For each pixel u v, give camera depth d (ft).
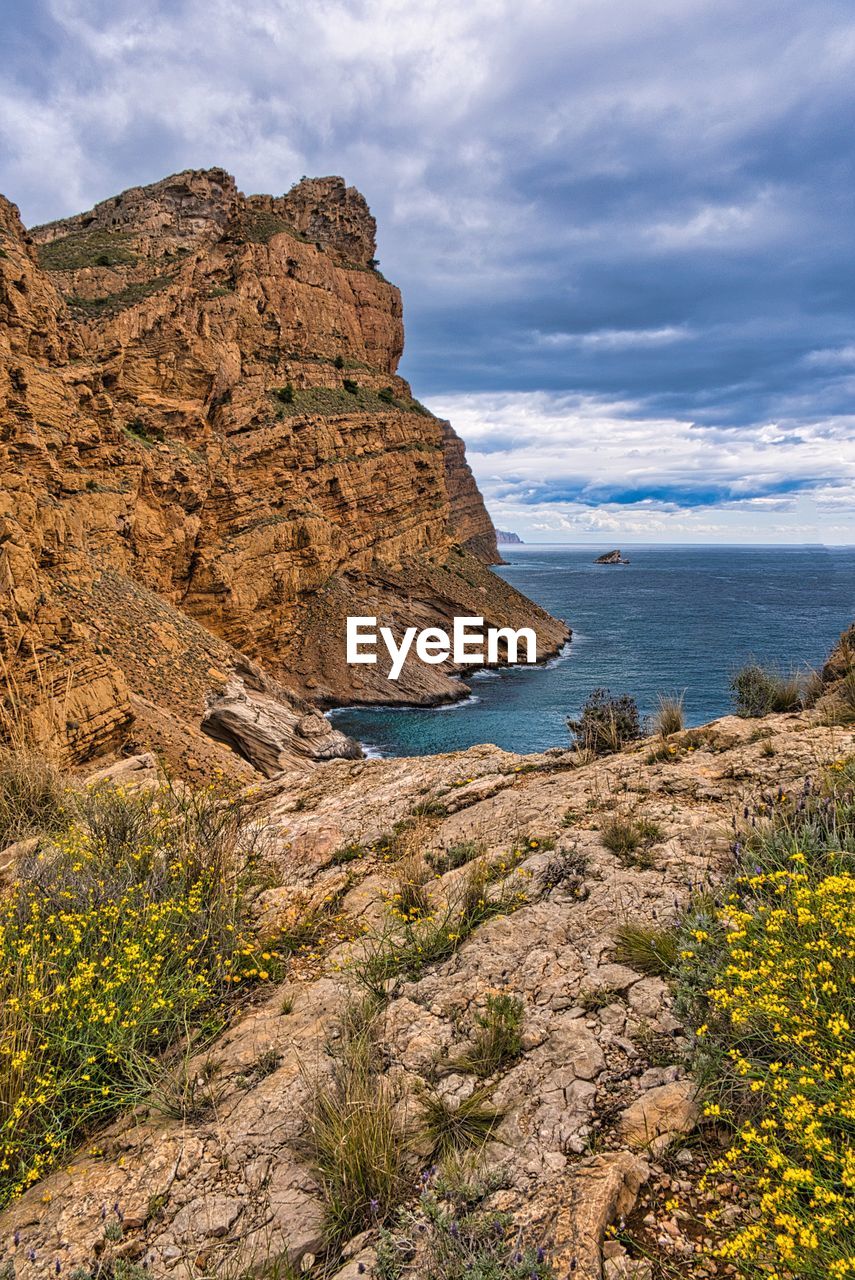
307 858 21.40
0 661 49.88
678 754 22.39
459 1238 7.80
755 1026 9.53
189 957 15.33
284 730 83.92
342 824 23.58
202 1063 12.41
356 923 16.88
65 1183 10.02
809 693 28.81
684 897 13.82
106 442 131.23
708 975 11.08
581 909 14.40
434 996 12.91
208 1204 9.29
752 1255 6.76
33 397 103.86
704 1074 9.45
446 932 14.71
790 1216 6.57
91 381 128.36
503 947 13.85
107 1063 12.09
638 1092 9.75
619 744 26.66
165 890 17.21
